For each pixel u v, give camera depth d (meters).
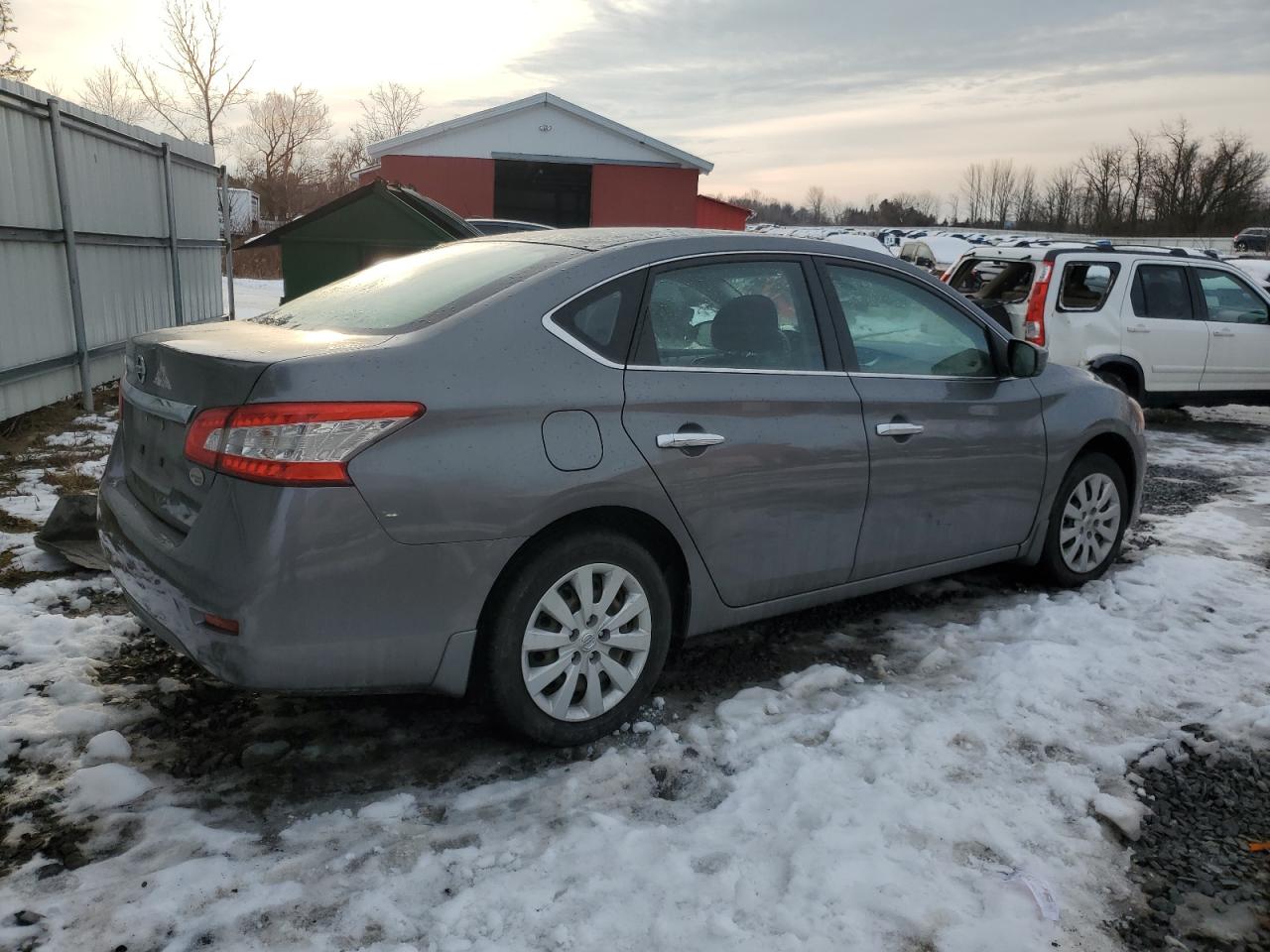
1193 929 2.38
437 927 2.28
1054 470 4.41
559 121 25.52
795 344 3.60
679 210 26.31
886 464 3.74
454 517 2.73
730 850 2.60
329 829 2.66
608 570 3.10
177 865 2.48
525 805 2.81
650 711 3.39
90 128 8.64
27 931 2.22
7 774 2.88
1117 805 2.82
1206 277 9.71
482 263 3.39
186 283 11.64
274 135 45.12
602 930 2.28
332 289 3.70
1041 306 9.08
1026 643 3.92
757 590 3.52
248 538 2.55
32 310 7.61
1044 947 2.28
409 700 3.46
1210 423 10.52
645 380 3.14
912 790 2.89
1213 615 4.38
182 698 3.39
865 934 2.29
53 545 4.54
